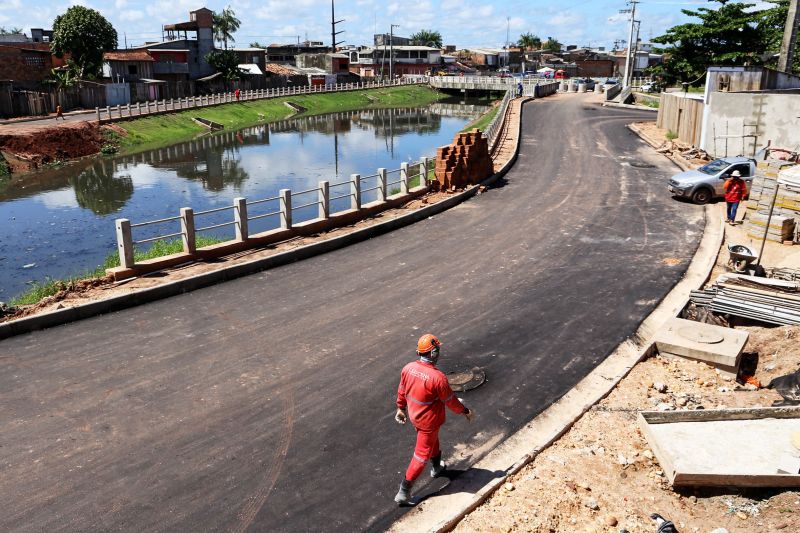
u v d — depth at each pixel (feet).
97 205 97.66
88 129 152.87
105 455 24.11
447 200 70.03
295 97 278.26
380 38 444.55
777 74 99.91
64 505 21.27
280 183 116.06
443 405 21.24
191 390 29.19
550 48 597.11
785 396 28.60
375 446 25.07
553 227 60.80
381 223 59.82
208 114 212.64
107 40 228.84
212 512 21.12
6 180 117.29
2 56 204.33
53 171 126.82
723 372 31.65
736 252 44.93
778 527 19.90
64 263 67.62
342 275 46.91
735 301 37.50
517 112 166.30
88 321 37.35
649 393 29.40
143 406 27.71
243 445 24.95
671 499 21.89
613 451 24.68
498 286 44.37
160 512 21.06
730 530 20.10
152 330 36.11
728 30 175.32
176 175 124.57
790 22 99.25
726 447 23.90
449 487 22.61
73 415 26.89
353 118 244.22
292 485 22.62
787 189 52.70
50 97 185.16
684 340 33.22
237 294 42.52
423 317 38.60
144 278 43.32
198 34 275.18
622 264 49.08
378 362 32.35
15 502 21.38
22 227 83.61
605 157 102.06
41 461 23.66
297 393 29.12
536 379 30.91
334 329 36.60
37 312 37.01
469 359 33.06
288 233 54.44
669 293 42.63
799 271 43.29
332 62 371.15
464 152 77.30
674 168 92.32
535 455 24.40
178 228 83.15
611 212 66.59
